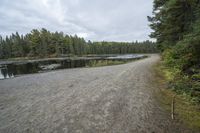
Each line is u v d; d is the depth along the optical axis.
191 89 5.66
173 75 8.40
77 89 8.07
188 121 3.89
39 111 5.21
